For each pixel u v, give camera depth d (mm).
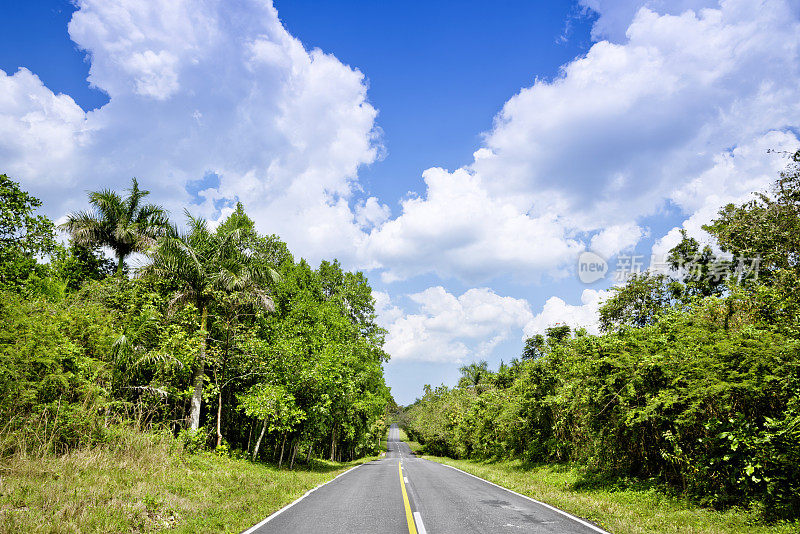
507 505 10414
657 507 9773
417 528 7695
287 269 28641
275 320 24500
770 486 7961
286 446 25625
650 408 10727
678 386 10945
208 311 20469
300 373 21531
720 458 9164
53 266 20781
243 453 20172
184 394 17719
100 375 14219
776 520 7543
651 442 12414
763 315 11266
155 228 24953
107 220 24188
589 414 14625
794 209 15930
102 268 26859
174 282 19672
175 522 7793
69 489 8320
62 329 13797
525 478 17812
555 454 21750
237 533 7285
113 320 16562
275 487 12578
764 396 8938
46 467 9469
